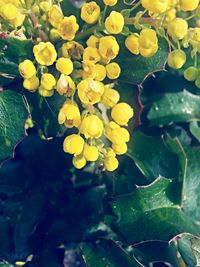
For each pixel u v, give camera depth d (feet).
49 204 0.56
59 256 0.54
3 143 0.46
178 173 0.50
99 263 0.51
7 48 0.44
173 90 0.59
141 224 0.49
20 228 0.54
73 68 0.42
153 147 0.51
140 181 0.50
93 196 0.56
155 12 0.40
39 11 0.43
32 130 0.57
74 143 0.42
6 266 0.54
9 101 0.45
